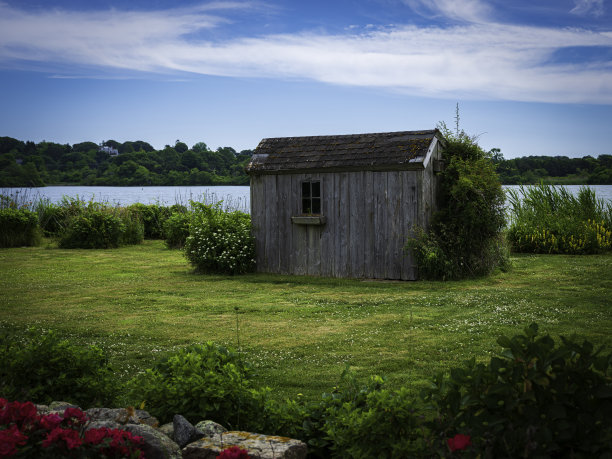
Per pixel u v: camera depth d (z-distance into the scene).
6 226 21.31
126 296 10.81
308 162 13.43
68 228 21.67
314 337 7.43
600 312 8.47
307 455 3.65
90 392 4.34
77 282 12.62
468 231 12.61
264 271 14.11
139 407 4.06
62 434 2.62
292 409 3.89
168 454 3.17
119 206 23.77
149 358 6.49
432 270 12.21
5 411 2.72
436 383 3.00
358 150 13.20
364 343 7.06
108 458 2.75
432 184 12.87
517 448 2.47
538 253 17.48
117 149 89.25
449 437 2.79
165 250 20.28
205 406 3.80
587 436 2.46
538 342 2.65
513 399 2.61
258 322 8.42
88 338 7.47
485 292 10.62
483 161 13.23
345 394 3.85
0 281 12.78
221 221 14.55
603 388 2.54
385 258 12.68
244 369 4.39
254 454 3.15
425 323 8.13
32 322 8.45
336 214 13.18
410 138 12.97
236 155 72.19
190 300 10.36
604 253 16.91
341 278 13.00
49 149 87.06
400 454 2.88
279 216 13.87
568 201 19.72
